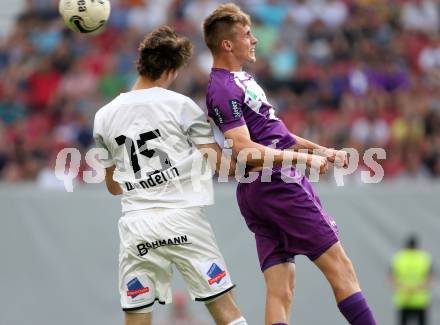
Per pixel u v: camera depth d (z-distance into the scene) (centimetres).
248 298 3994
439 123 5484
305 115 5369
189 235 2028
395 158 5172
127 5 6272
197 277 2038
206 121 2052
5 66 6031
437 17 6456
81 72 5853
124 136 2038
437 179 5053
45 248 4069
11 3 6600
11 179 4997
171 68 2066
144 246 2038
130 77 5766
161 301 2070
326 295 4006
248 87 2022
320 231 2039
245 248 4016
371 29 6178
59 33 6191
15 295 4056
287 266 2092
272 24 6169
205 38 2066
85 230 4075
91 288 4056
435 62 6125
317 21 6103
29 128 5466
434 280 4153
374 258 4141
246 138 1975
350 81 5653
